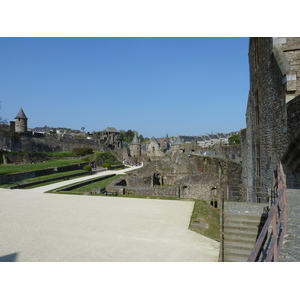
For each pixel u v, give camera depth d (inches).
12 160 1681.8
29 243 298.4
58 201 554.3
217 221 413.1
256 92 497.7
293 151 299.9
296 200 247.6
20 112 2236.7
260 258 190.9
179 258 255.6
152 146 2650.1
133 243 298.4
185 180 740.7
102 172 1606.8
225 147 1192.2
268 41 386.9
